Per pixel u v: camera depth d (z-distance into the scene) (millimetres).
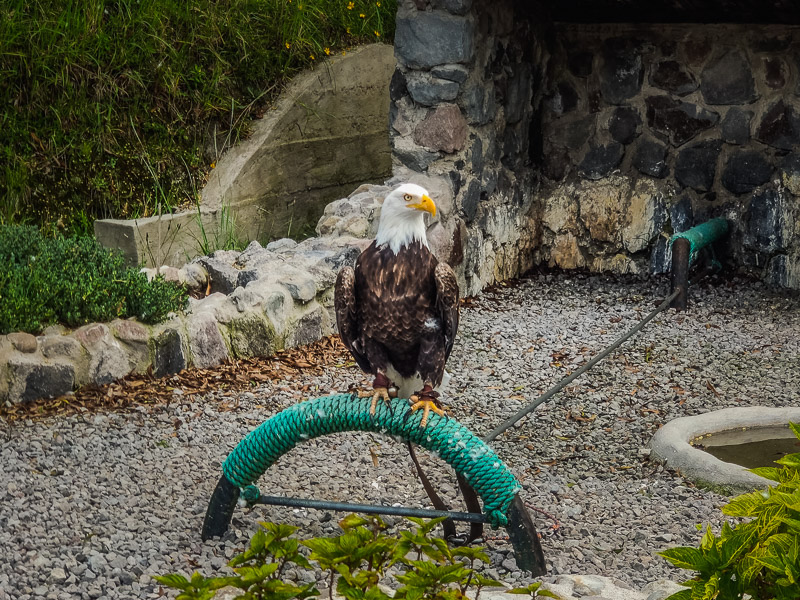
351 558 2062
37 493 4238
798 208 8406
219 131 9219
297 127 9484
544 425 5520
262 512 4184
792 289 8453
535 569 3660
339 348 6629
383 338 3855
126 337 5645
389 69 10398
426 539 2105
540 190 9383
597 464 4973
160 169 8758
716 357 6730
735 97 8547
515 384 6199
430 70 7750
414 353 3939
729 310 7914
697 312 7855
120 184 8531
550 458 5055
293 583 3449
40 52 8375
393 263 3717
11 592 3385
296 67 9742
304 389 5840
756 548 2152
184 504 4262
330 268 6855
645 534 4078
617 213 9102
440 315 3807
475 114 7957
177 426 5172
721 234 8492
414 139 7871
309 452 4930
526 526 3646
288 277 6594
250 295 6273
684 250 7867
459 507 4344
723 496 4520
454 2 7582
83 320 5617
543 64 9031
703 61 8617
